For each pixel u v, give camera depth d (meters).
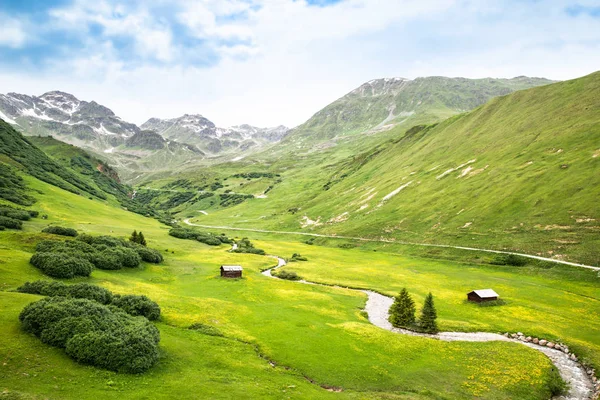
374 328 61.75
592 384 47.69
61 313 37.75
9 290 49.81
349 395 39.03
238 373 39.38
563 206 121.00
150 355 36.47
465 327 66.81
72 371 31.97
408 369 47.38
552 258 103.25
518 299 82.56
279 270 111.88
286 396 35.47
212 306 64.50
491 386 44.44
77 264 66.12
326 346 52.09
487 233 130.12
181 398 31.19
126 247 93.94
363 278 105.25
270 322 60.53
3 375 28.95
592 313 73.75
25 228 98.94
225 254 133.62
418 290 93.38
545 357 53.41
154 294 66.38
